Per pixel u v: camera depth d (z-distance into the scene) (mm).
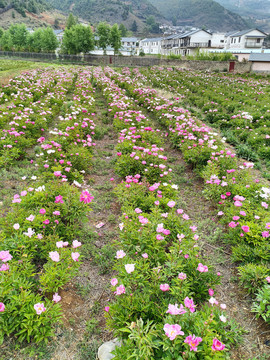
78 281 3107
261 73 30750
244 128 9602
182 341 1908
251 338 2496
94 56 41500
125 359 1877
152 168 5094
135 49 79250
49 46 49219
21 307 2289
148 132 7066
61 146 5969
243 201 4215
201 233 4059
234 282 3188
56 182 3969
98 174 5996
